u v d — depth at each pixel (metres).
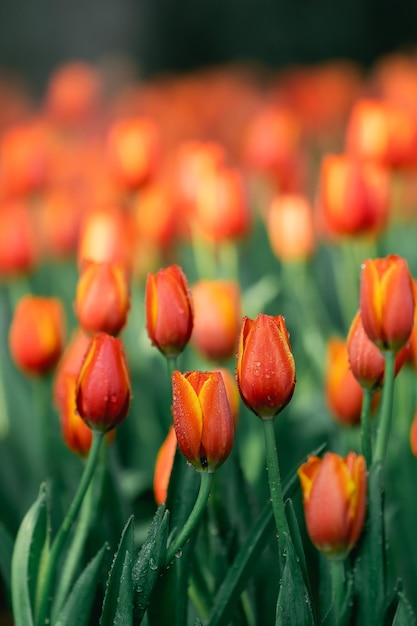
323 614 1.76
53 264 3.10
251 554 1.72
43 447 2.14
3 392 2.43
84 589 1.71
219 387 1.64
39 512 1.75
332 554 1.67
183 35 12.38
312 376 2.58
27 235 2.57
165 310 1.72
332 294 3.03
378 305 1.68
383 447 1.70
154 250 2.93
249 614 1.83
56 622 1.71
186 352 2.44
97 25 12.13
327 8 11.76
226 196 2.54
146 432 2.40
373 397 1.80
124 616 1.65
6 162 3.11
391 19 11.59
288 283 2.90
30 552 1.75
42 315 2.04
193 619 1.88
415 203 3.51
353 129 2.66
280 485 1.66
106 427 1.71
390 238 2.97
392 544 2.09
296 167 3.19
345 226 2.29
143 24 12.27
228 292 2.10
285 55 11.93
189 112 5.34
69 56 12.03
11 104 7.19
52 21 12.03
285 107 5.31
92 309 1.81
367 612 1.68
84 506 1.83
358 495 1.66
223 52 12.23
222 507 1.78
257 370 1.64
